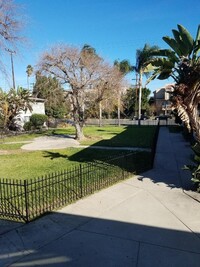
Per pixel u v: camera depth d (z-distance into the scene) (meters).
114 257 5.01
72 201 7.79
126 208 7.30
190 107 8.01
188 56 8.20
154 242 5.54
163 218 6.67
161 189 8.91
